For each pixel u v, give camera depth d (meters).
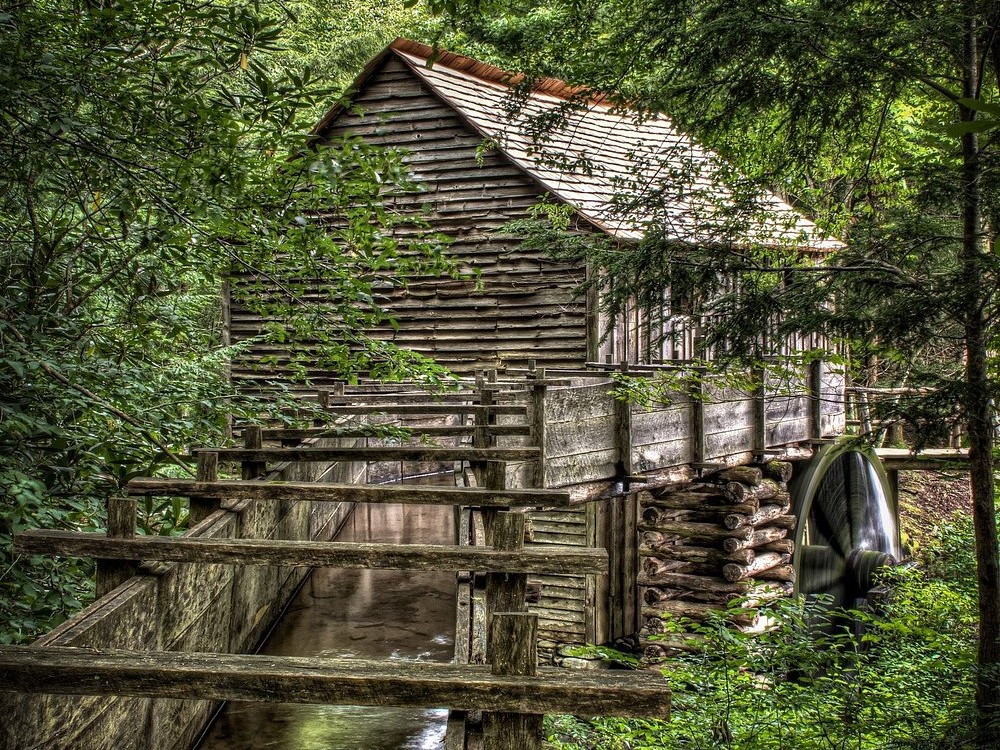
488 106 12.97
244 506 4.21
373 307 4.58
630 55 6.88
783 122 6.79
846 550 14.03
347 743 3.32
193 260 4.60
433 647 4.54
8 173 4.05
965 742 5.66
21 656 2.23
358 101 13.02
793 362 7.18
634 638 12.87
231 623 4.13
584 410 8.13
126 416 4.00
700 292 6.67
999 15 5.53
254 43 3.70
